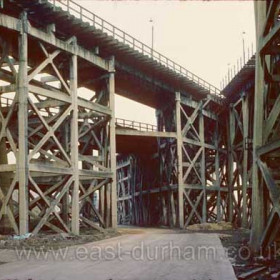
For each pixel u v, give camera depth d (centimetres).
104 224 2425
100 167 2356
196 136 3694
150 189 3953
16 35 1884
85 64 2400
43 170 1855
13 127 2086
